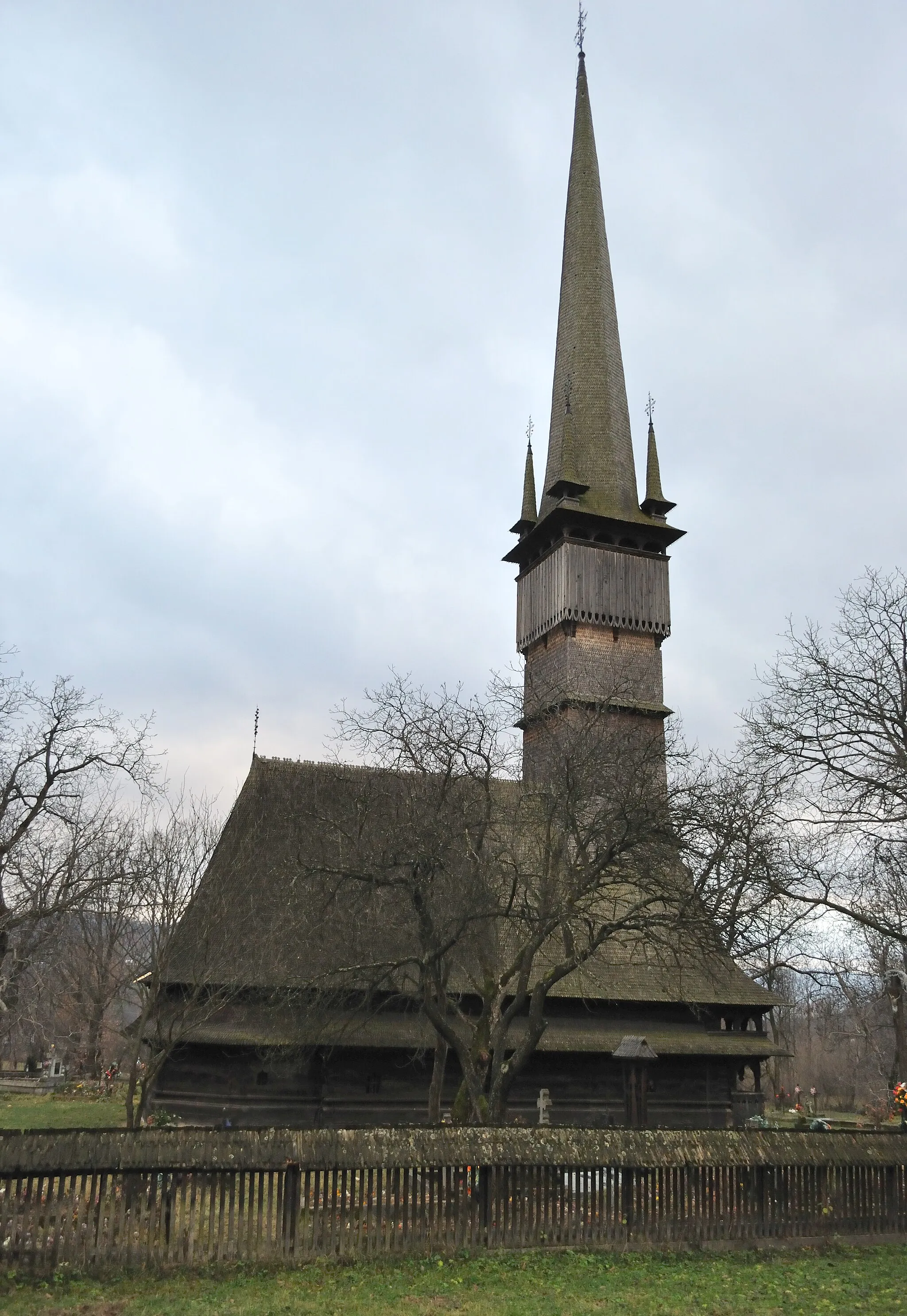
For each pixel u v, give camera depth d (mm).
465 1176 16266
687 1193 17375
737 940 23297
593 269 54125
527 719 29547
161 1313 12469
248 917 30656
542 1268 15227
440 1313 12836
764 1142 18312
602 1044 33594
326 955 28188
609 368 52312
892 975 36531
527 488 52500
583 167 56625
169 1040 27500
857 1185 18578
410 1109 31672
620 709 43812
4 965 30906
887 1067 57875
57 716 34719
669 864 25625
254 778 35406
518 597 50094
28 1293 13227
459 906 24578
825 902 23766
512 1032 33094
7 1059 63844
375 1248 15469
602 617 45562
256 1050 30719
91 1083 50500
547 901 23547
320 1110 30859
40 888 29469
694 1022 35844
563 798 24844
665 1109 34312
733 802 23766
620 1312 13094
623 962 34094
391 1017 31844
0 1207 13961
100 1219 14305
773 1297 13914
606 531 47875
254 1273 14453
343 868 24922
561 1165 16766
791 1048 63469
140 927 39781
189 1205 14711
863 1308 13477
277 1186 15219
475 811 26016
